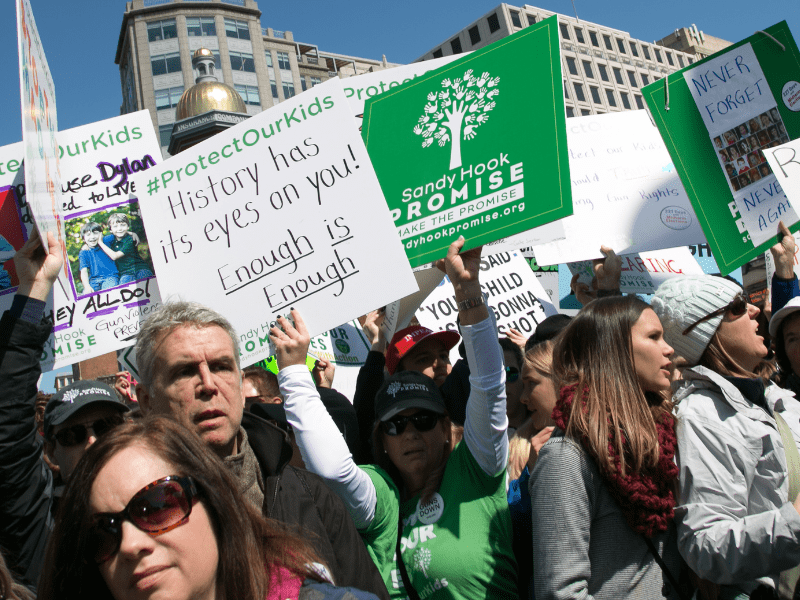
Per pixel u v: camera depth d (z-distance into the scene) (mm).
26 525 2391
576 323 2281
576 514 2004
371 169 2873
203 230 3074
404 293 2734
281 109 3045
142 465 1448
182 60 64875
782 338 3039
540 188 2703
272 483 2117
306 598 1522
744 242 3578
